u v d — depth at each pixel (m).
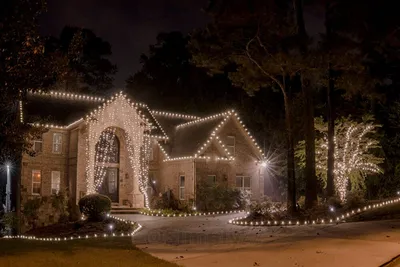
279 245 14.02
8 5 12.48
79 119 30.67
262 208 22.78
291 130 23.19
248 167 35.44
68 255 12.19
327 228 17.80
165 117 39.84
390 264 11.34
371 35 21.69
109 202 24.14
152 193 36.03
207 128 35.16
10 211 30.23
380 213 21.38
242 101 45.19
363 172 30.11
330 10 21.98
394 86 37.66
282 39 21.44
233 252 12.92
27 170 30.22
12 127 14.71
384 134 34.66
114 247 14.16
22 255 12.15
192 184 32.78
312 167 23.47
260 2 21.39
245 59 23.86
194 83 55.25
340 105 35.88
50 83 14.18
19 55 13.08
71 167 31.53
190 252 13.34
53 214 29.17
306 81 23.72
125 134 33.28
